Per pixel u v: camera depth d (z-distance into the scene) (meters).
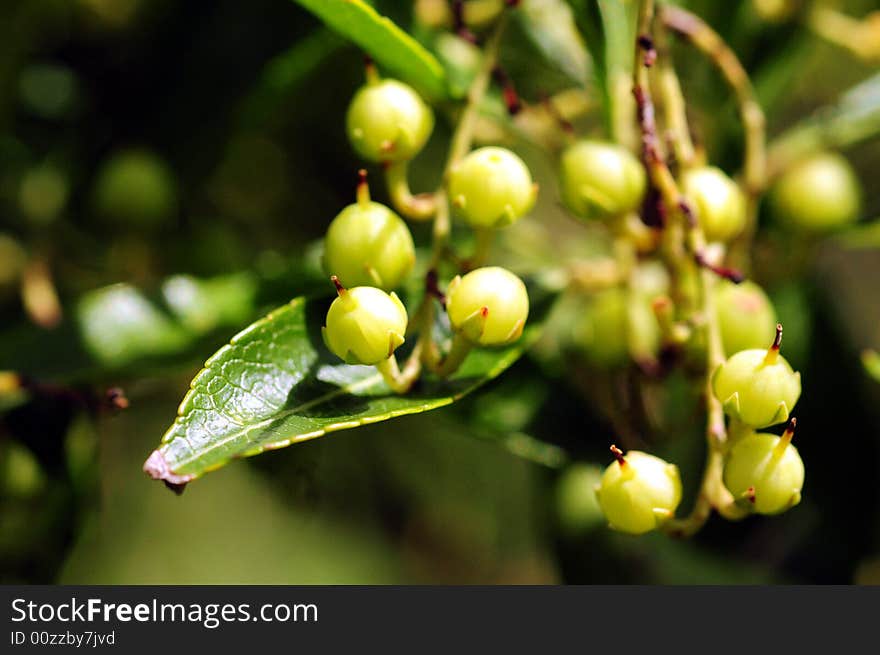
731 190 0.18
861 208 0.21
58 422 0.19
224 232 0.22
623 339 0.19
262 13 0.21
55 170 0.21
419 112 0.17
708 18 0.20
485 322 0.16
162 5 0.21
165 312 0.19
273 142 0.22
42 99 0.21
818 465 0.20
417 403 0.16
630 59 0.19
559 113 0.19
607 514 0.16
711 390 0.16
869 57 0.20
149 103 0.21
